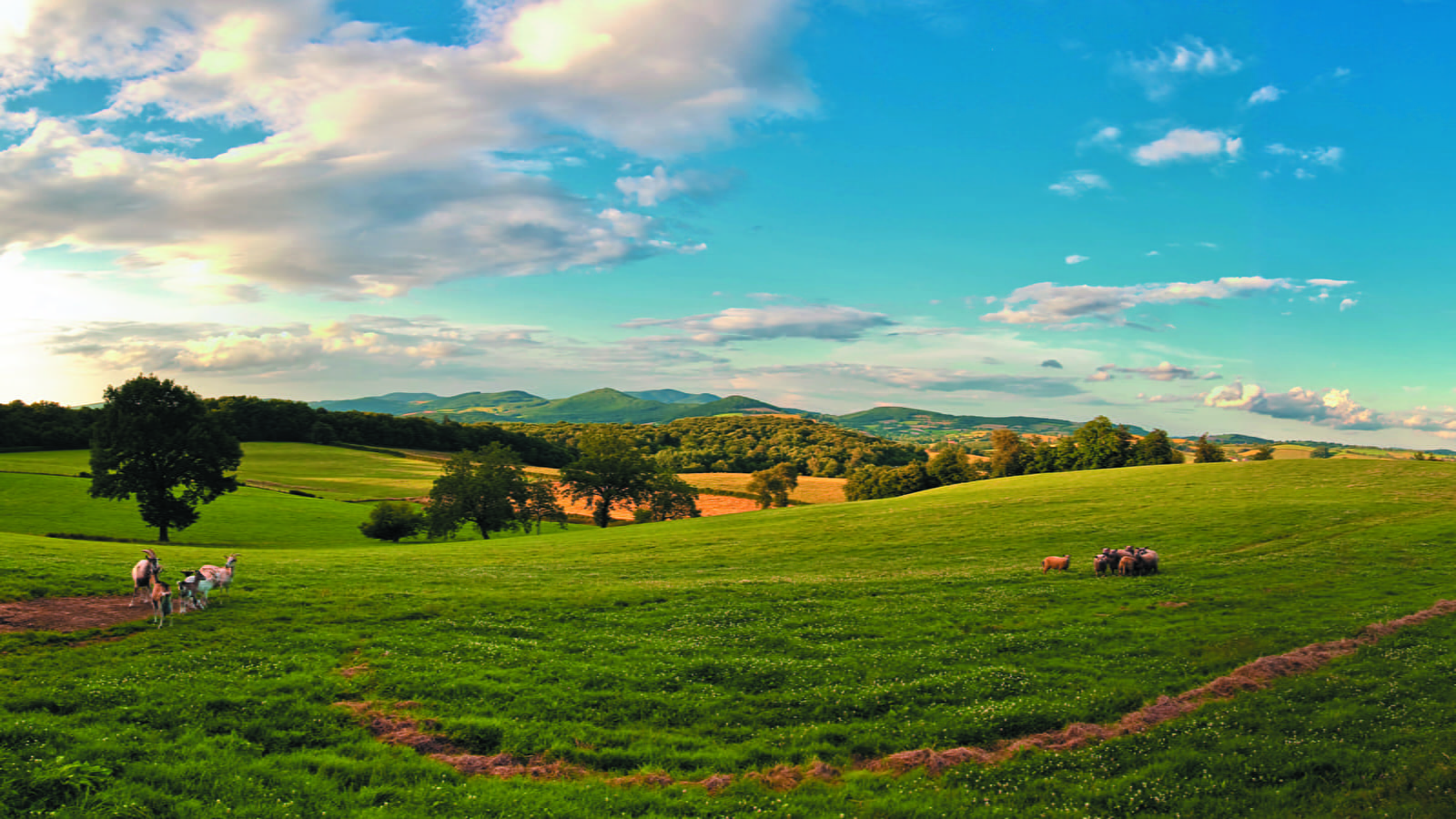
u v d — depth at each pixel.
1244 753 15.61
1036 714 17.89
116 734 14.21
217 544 72.31
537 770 14.80
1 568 28.00
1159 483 78.12
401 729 16.22
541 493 95.94
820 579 37.84
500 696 18.44
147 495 66.75
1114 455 126.25
